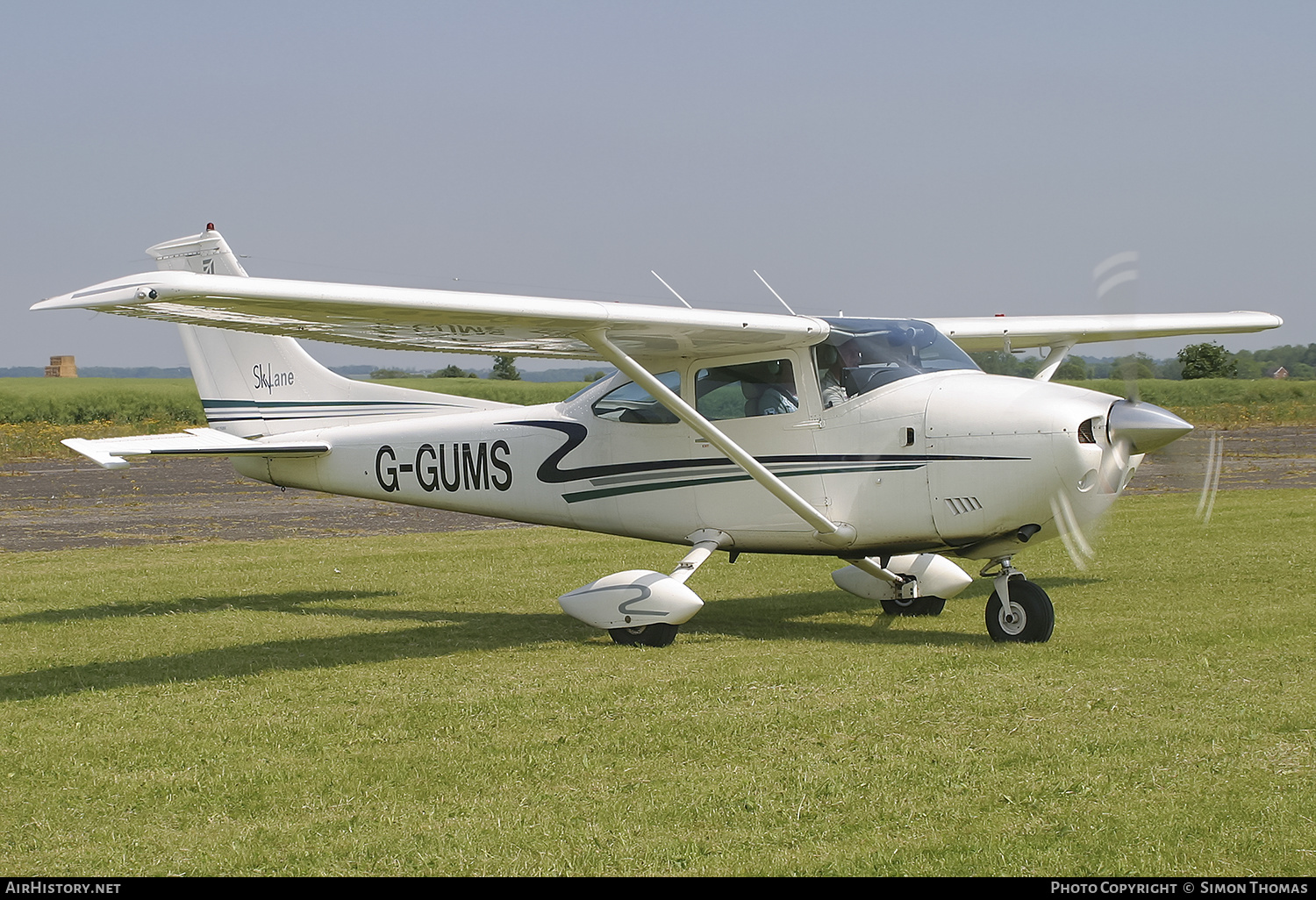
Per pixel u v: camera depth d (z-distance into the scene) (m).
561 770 6.74
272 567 17.12
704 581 15.52
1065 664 9.28
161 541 20.73
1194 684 8.36
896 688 8.55
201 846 5.66
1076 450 10.14
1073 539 10.51
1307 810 5.72
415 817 6.01
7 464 42.59
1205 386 72.12
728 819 5.85
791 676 9.02
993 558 11.05
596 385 13.13
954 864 5.23
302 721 8.05
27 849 5.68
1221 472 30.48
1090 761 6.60
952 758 6.73
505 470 13.55
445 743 7.38
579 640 11.41
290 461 15.04
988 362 15.84
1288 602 12.10
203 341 15.48
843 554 11.69
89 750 7.37
